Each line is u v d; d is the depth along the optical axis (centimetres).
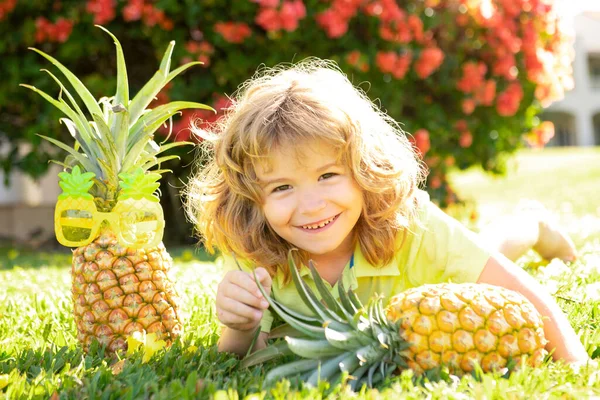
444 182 743
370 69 644
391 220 237
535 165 2033
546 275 311
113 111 230
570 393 162
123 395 174
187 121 613
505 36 699
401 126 659
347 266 242
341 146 213
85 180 228
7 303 324
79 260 231
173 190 742
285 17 580
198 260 530
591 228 578
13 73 609
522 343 181
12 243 891
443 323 179
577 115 4028
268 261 240
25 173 670
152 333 226
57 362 212
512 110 708
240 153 224
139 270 229
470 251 238
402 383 172
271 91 225
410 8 652
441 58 648
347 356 183
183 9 603
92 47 615
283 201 215
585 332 224
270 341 238
